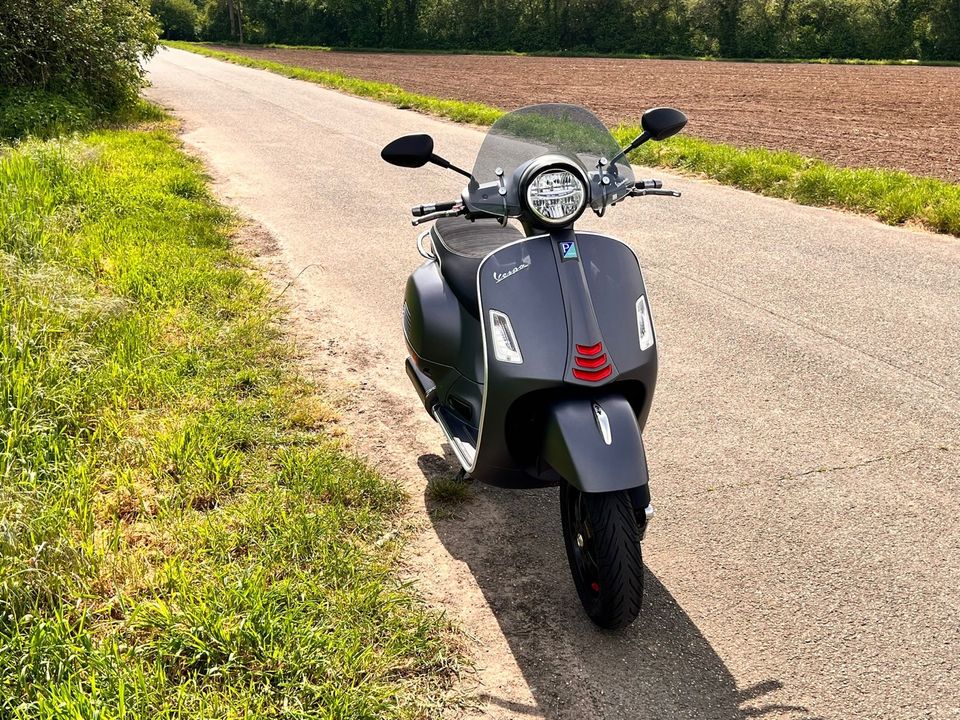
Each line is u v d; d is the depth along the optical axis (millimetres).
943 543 3803
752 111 27172
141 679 2711
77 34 17000
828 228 9414
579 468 2975
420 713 2809
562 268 3256
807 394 5297
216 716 2658
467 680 2988
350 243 8656
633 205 10594
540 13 72250
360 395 5227
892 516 4012
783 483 4312
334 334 6195
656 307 6867
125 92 18250
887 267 7875
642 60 61688
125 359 5148
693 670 3076
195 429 4402
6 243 6578
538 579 3570
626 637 3242
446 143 15680
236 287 6891
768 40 65062
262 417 4812
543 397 3287
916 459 4516
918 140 19109
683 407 5156
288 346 5848
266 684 2760
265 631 2965
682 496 4215
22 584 3098
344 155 14109
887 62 58781
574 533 3322
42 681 2734
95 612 3139
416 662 3029
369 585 3312
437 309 3943
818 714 2869
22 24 16328
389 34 75250
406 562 3645
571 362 3158
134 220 8258
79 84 17312
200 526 3648
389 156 3535
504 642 3197
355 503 3979
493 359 3277
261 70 37812
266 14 80688
